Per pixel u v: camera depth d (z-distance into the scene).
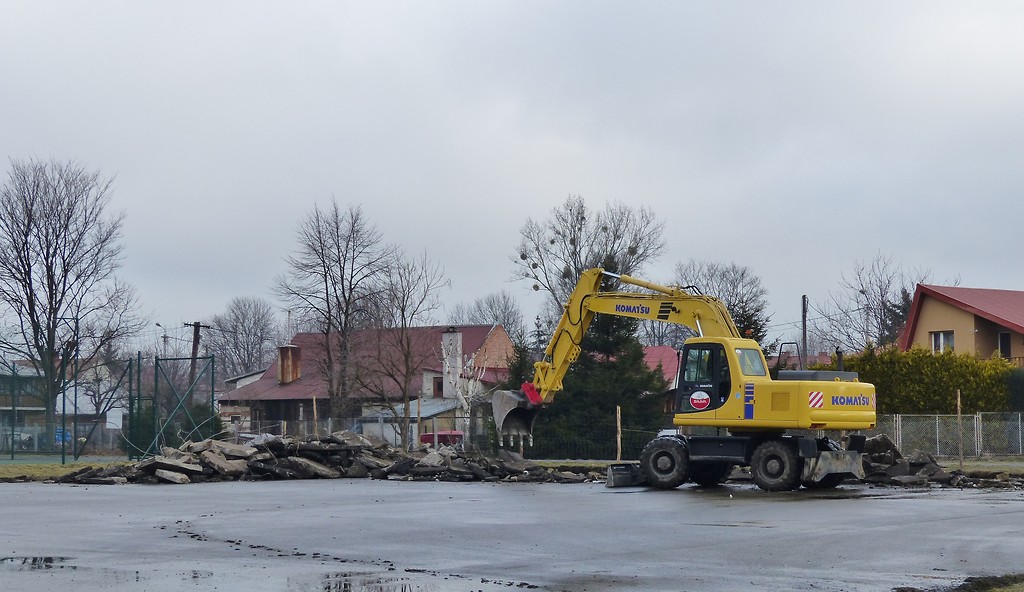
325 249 63.50
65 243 56.31
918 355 42.69
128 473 30.91
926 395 42.09
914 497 22.83
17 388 48.38
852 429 25.14
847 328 80.25
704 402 25.47
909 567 12.23
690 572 11.87
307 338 79.25
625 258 63.88
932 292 52.78
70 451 46.22
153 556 13.25
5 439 44.84
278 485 28.72
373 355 59.88
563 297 64.31
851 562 12.61
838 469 25.11
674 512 19.19
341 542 14.73
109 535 15.67
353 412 62.44
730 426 25.16
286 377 73.12
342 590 10.69
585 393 50.19
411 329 60.81
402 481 30.70
